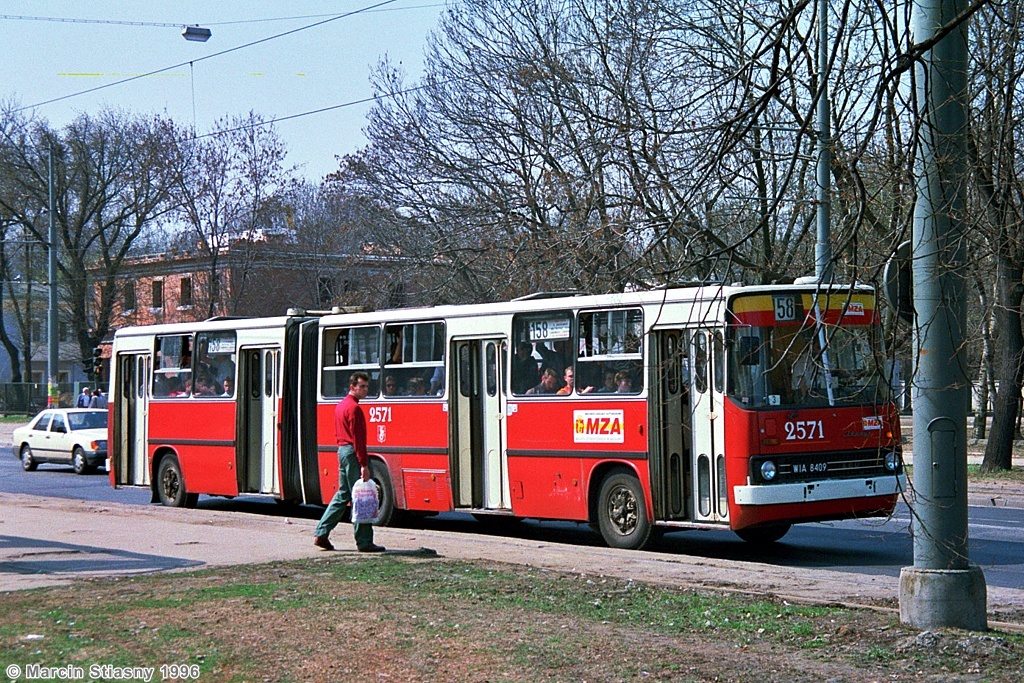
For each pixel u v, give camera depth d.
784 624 8.94
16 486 27.97
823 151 9.40
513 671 7.45
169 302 65.25
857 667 7.57
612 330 15.13
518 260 26.67
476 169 32.88
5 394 71.62
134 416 22.81
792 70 7.89
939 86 8.45
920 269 8.56
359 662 7.67
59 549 13.58
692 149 10.76
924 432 8.75
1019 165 9.67
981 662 7.65
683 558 13.45
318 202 54.34
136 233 62.97
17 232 65.94
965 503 8.77
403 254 36.16
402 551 13.50
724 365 13.92
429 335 17.45
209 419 20.91
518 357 16.28
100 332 65.56
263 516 18.61
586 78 26.38
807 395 14.01
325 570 11.90
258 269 55.66
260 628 8.75
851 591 10.91
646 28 22.06
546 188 28.11
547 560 13.09
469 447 16.91
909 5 8.00
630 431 14.79
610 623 9.02
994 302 9.77
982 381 36.31
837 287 9.09
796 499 13.72
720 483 14.01
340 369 18.83
